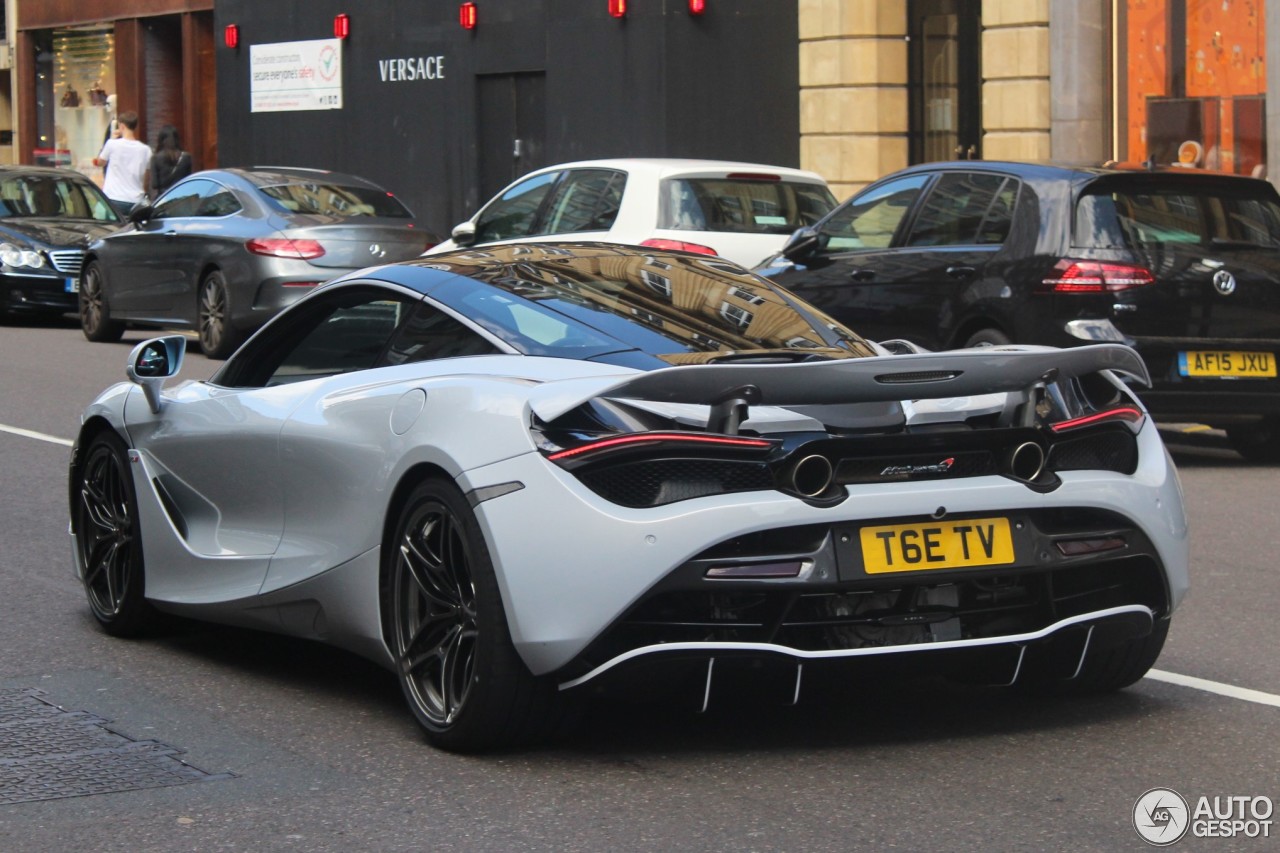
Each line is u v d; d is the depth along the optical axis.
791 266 13.02
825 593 5.02
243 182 17.97
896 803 4.91
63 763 5.32
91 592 7.16
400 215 18.20
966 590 5.25
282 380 6.46
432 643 5.48
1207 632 7.11
